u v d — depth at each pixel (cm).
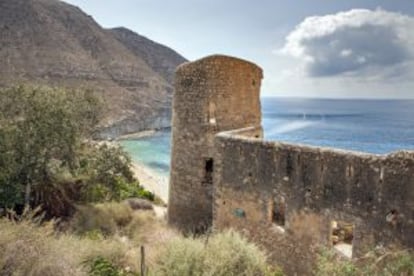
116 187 2716
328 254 1083
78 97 2475
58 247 982
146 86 17750
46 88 2328
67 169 2338
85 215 2078
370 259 1084
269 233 1419
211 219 1934
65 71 13875
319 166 1241
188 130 1977
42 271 882
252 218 1483
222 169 1605
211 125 1920
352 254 1160
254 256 1203
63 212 2192
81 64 15038
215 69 1906
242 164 1514
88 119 2544
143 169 6300
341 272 991
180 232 1925
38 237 956
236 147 1536
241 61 1975
